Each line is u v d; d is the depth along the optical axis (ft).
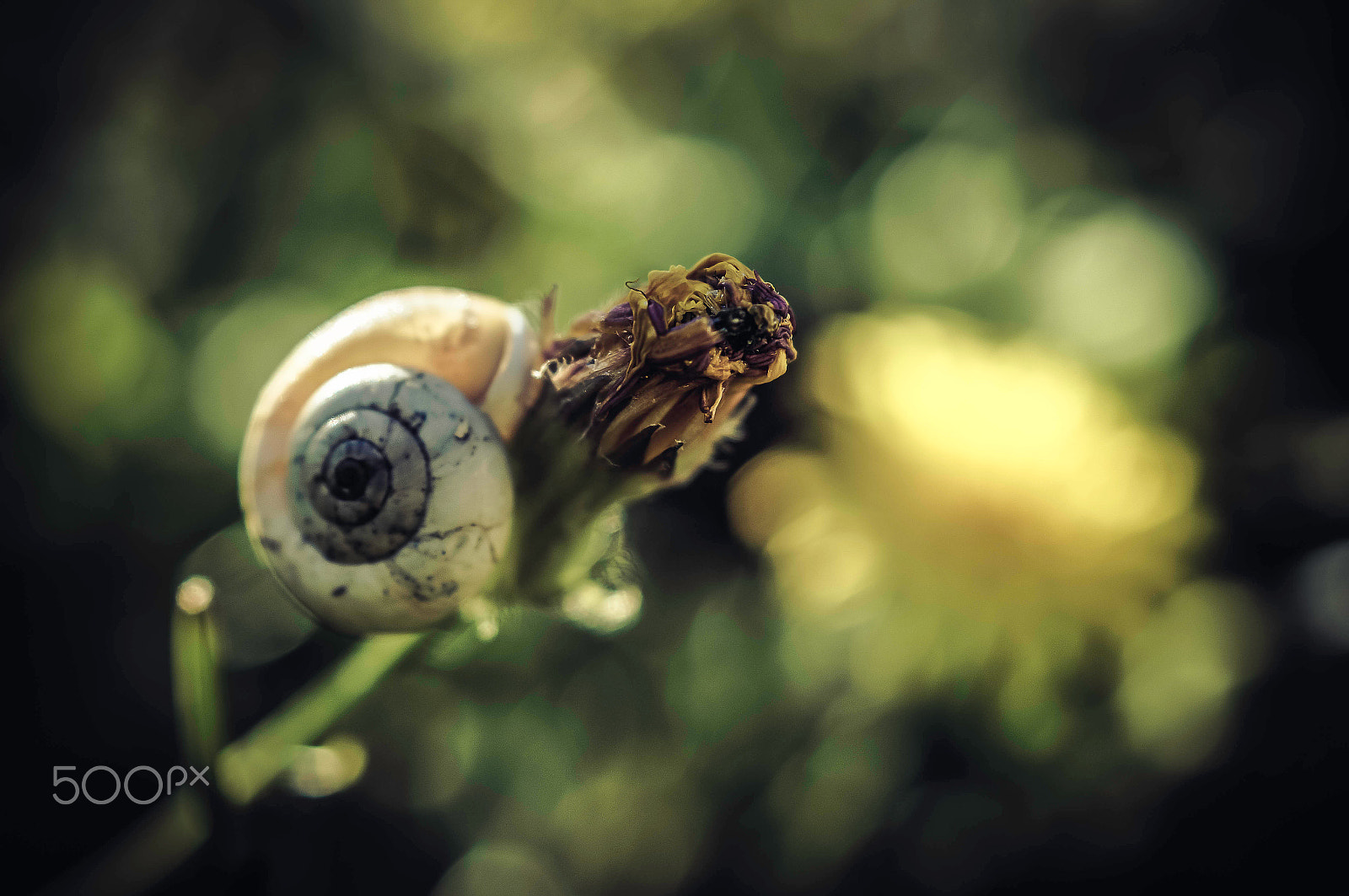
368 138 0.61
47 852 0.64
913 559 0.63
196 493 0.60
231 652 0.59
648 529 0.65
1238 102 0.81
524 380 0.38
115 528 0.60
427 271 0.61
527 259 0.61
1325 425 0.74
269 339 0.59
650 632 0.63
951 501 0.63
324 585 0.38
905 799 0.62
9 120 0.62
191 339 0.59
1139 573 0.63
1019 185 0.71
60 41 0.62
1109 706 0.63
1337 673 0.69
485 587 0.39
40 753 0.65
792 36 0.68
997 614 0.63
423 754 0.61
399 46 0.63
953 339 0.66
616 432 0.38
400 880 0.60
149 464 0.60
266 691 0.60
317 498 0.37
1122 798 0.63
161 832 0.45
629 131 0.65
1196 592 0.66
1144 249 0.69
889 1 0.71
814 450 0.67
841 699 0.63
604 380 0.38
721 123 0.67
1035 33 0.77
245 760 0.41
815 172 0.68
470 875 0.61
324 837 0.57
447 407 0.37
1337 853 0.67
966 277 0.69
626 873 0.62
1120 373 0.68
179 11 0.61
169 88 0.61
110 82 0.62
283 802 0.51
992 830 0.62
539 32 0.65
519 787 0.62
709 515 0.66
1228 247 0.78
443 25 0.64
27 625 0.63
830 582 0.64
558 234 0.62
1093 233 0.70
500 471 0.38
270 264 0.61
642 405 0.38
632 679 0.63
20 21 0.62
